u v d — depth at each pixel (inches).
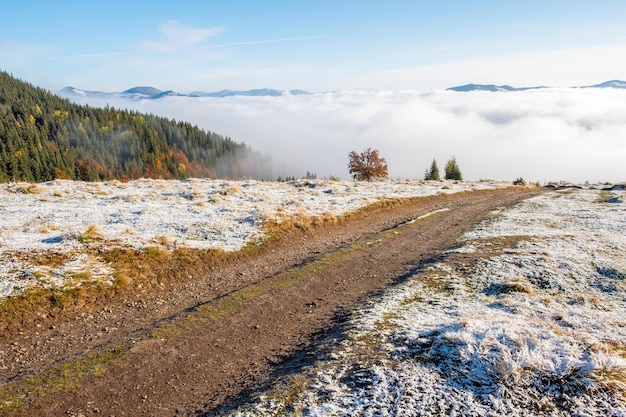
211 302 590.6
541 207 1514.5
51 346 466.9
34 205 1087.6
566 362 344.2
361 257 840.3
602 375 327.6
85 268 642.8
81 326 518.3
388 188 2033.7
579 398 309.1
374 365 378.0
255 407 327.0
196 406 355.3
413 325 469.1
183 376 403.9
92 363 421.4
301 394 340.5
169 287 662.5
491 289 609.6
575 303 568.4
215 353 449.7
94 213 1011.9
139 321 538.6
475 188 2245.3
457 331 422.6
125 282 628.7
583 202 1653.5
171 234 867.4
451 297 575.5
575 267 710.5
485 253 807.1
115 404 358.9
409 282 646.5
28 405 351.6
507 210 1453.0
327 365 388.2
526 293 587.5
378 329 465.7
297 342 474.3
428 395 326.6
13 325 497.7
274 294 625.9
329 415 309.1
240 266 778.8
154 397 369.7
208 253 789.9
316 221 1096.2
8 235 768.3
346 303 591.8
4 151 5915.4
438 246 927.7
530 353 358.3
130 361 427.5
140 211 1062.4
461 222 1230.3
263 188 1729.8
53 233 802.2
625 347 403.9
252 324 523.8
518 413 299.1
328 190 1760.6
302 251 895.1
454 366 364.2
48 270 619.5
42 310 531.8
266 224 997.8
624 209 1412.4
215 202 1251.8
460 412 304.7
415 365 373.7
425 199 1683.1
